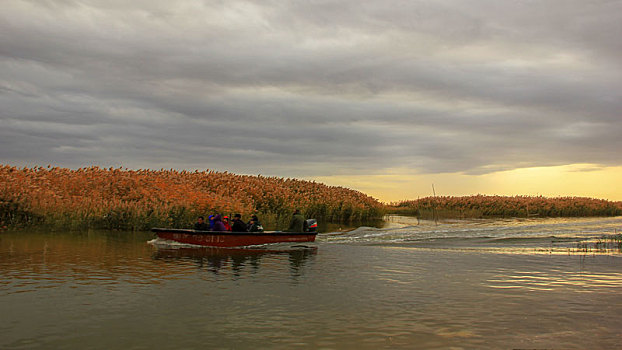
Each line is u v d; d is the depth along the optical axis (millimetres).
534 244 19969
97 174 28453
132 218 23172
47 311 8336
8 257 13938
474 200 52906
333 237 22625
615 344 6914
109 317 8031
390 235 23688
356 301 9312
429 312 8523
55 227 21422
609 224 32375
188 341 6863
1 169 24531
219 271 12562
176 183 30016
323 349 6551
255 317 8109
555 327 7668
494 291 10328
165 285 10602
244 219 27953
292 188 40031
